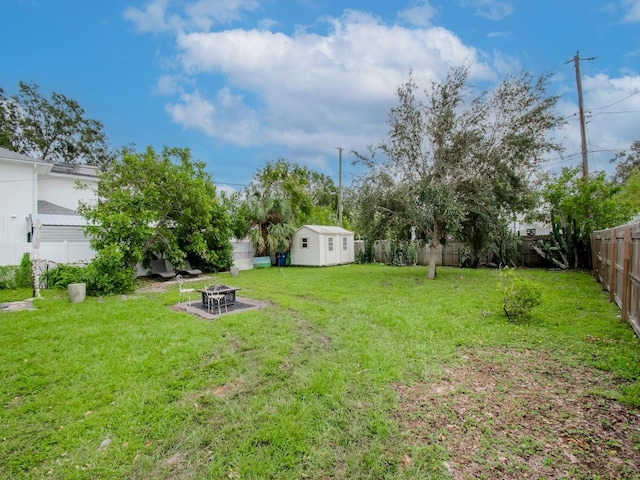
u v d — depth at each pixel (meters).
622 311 5.60
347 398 3.24
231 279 12.58
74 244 11.49
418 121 10.95
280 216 18.64
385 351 4.46
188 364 4.09
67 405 3.13
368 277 12.74
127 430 2.75
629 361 3.92
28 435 2.70
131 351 4.50
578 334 5.01
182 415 2.97
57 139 25.23
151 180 11.95
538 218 15.77
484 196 10.05
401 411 3.01
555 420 2.83
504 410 3.00
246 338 5.14
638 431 2.64
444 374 3.76
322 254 18.12
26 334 5.23
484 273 13.66
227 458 2.44
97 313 6.68
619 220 13.27
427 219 10.75
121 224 10.06
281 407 3.09
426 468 2.30
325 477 2.25
